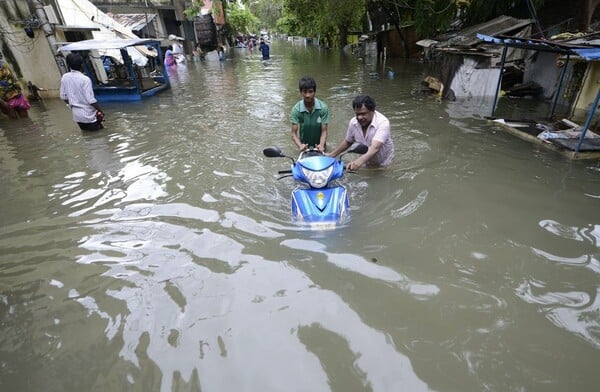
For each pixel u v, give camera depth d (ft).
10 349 8.10
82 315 8.98
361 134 14.97
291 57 94.68
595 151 17.71
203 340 8.05
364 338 7.91
